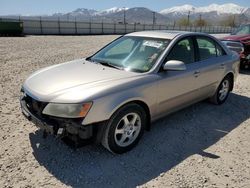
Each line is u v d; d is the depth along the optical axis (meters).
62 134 3.30
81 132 3.31
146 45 4.54
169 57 4.32
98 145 3.97
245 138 4.45
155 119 4.30
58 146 3.89
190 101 4.98
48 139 4.07
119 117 3.55
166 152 3.90
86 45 18.95
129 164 3.56
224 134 4.57
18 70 8.89
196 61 4.93
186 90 4.66
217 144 4.20
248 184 3.27
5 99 5.80
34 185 3.08
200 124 4.90
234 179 3.35
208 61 5.20
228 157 3.84
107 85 3.54
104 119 3.40
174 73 4.32
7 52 13.68
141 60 4.28
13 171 3.30
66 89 3.47
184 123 4.90
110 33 43.16
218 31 68.38
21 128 4.43
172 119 5.05
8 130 4.34
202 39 5.21
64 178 3.22
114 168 3.46
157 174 3.38
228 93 6.18
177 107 4.68
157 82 4.00
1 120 4.71
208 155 3.87
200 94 5.16
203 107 5.75
